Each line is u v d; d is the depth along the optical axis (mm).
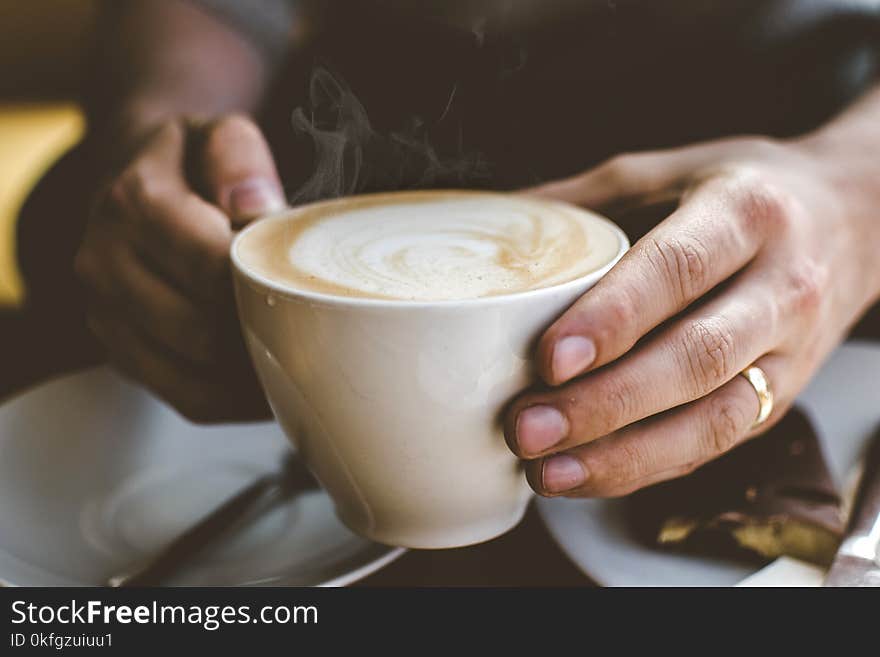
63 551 496
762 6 922
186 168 618
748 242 472
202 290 556
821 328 538
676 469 491
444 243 482
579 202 573
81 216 840
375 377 408
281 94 925
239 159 588
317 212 538
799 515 469
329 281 430
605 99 924
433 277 436
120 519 529
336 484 479
